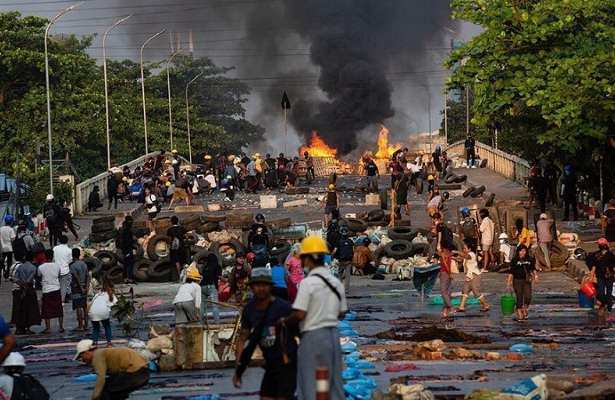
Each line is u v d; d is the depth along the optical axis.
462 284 49.91
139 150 156.12
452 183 93.25
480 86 61.91
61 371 30.19
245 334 18.69
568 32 61.75
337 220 48.03
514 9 62.06
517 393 21.52
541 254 54.03
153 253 61.34
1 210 76.94
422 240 61.75
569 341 32.47
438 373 26.42
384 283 52.44
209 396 23.98
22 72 132.75
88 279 39.78
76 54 140.00
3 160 124.00
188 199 85.56
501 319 38.06
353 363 27.08
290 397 18.47
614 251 50.16
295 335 18.47
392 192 70.31
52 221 66.19
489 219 55.16
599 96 58.62
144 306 46.34
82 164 135.00
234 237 65.50
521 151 92.44
